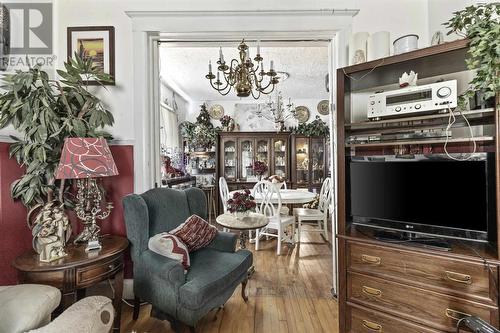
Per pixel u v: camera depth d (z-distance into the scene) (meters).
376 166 1.63
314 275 2.66
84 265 1.49
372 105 1.63
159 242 1.77
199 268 1.77
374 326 1.55
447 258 1.33
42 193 1.74
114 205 2.20
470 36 1.25
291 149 5.47
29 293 1.02
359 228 1.81
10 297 0.99
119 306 1.71
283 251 3.34
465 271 1.29
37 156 1.59
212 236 2.13
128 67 2.20
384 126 1.75
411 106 1.50
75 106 1.89
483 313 1.25
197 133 5.37
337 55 2.15
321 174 5.46
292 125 5.78
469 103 1.43
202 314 1.63
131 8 2.18
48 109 1.62
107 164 1.65
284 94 5.45
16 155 1.67
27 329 0.92
